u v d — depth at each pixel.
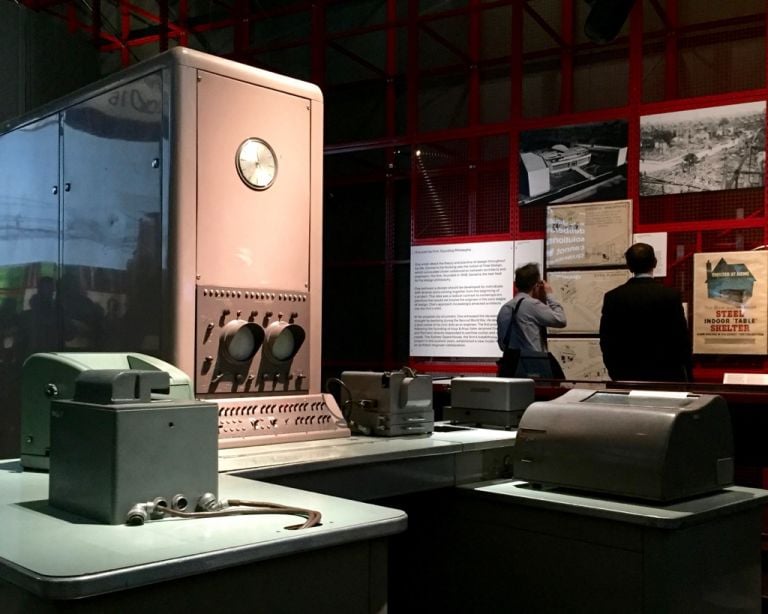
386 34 7.42
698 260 5.45
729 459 2.53
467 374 6.22
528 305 4.81
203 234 2.53
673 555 2.18
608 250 5.68
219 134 2.57
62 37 7.09
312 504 1.70
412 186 6.64
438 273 6.43
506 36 6.92
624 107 5.72
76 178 2.89
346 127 7.64
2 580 1.29
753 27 5.86
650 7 6.24
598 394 2.67
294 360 2.79
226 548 1.33
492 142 6.49
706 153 5.43
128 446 1.53
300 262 2.83
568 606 2.39
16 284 3.24
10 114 6.60
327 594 1.50
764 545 4.13
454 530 2.70
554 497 2.45
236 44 7.17
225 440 2.42
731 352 5.34
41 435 2.14
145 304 2.54
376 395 2.82
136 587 1.24
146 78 2.57
